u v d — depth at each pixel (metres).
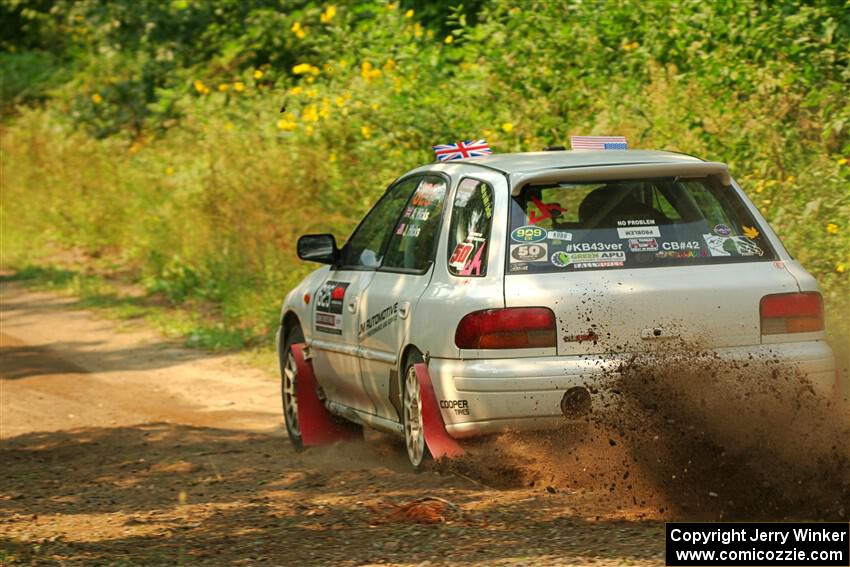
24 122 70.62
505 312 18.95
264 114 47.09
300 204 42.69
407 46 41.03
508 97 36.59
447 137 36.62
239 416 31.09
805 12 31.06
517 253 19.42
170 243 52.97
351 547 16.45
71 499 21.25
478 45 38.88
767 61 31.23
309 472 22.53
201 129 52.22
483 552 15.70
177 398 33.72
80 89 68.19
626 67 35.69
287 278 42.50
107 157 63.28
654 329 18.92
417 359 20.77
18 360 39.84
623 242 19.58
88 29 68.50
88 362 39.28
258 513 19.03
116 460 25.31
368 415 23.81
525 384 18.70
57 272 56.97
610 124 33.06
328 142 41.50
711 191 20.34
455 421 19.56
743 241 19.84
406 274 21.95
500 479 19.44
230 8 59.91
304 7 57.81
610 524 16.83
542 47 36.88
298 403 26.09
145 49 62.03
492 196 20.14
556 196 19.94
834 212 27.55
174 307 47.84
